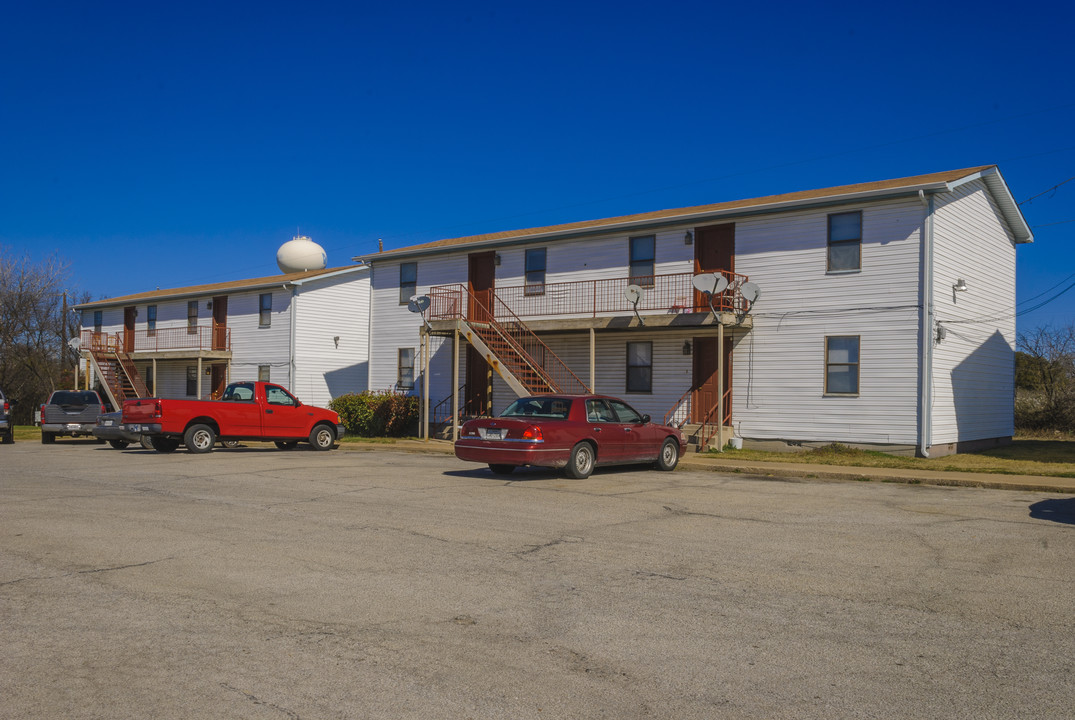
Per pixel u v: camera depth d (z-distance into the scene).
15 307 45.53
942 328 19.34
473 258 27.34
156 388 37.16
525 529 9.36
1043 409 30.16
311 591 6.55
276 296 33.19
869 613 6.06
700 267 22.45
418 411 27.80
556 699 4.40
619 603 6.29
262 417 20.84
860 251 19.78
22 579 6.89
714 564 7.64
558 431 14.15
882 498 12.55
